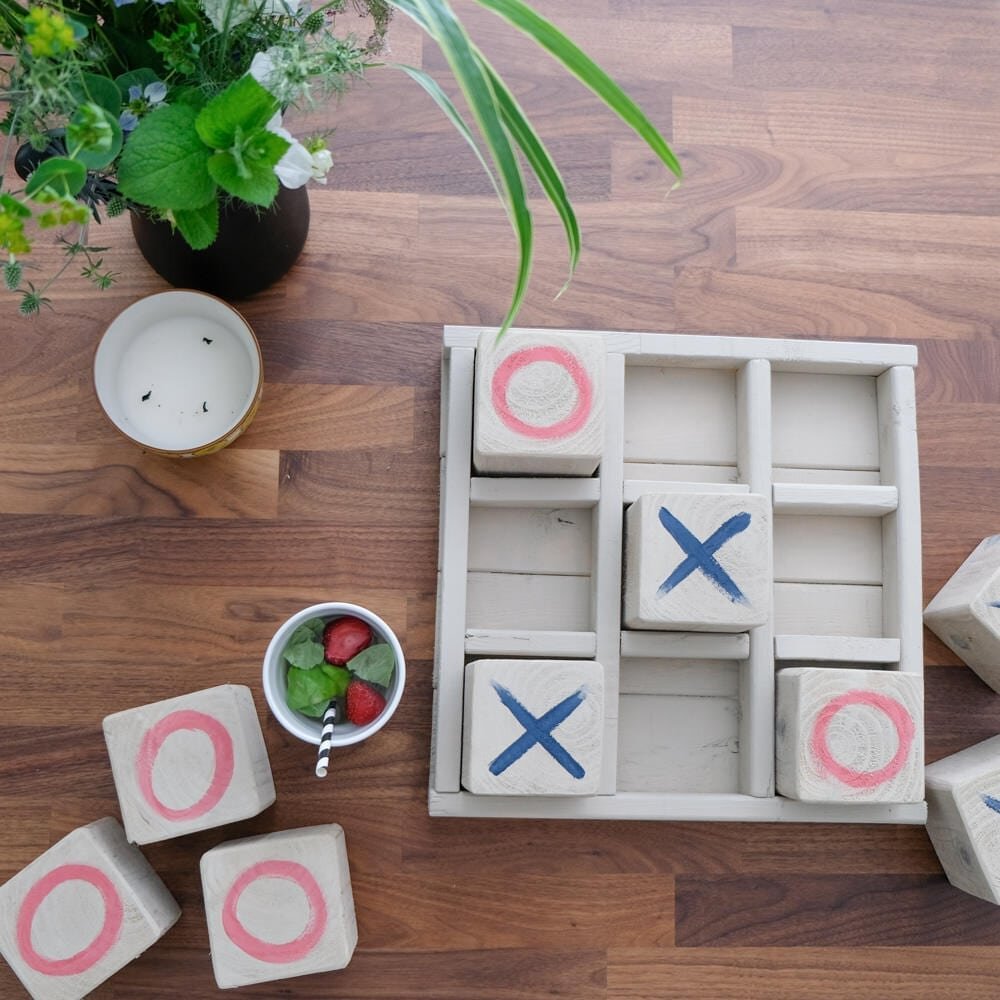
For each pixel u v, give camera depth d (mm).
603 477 948
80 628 990
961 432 1071
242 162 674
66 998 898
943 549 1056
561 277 1055
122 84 738
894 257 1086
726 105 1089
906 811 945
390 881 982
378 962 977
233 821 909
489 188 1061
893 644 954
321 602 1003
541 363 880
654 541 876
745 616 876
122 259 1024
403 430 1026
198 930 975
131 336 963
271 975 890
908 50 1110
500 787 865
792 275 1075
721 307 1064
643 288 1059
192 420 970
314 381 1025
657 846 1001
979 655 990
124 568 997
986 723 1034
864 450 1017
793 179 1087
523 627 971
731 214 1076
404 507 1018
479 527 980
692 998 990
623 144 1073
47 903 896
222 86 758
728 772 975
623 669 977
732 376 1013
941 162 1102
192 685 990
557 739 870
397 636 1004
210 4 715
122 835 963
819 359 975
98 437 1009
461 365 949
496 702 867
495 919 986
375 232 1047
